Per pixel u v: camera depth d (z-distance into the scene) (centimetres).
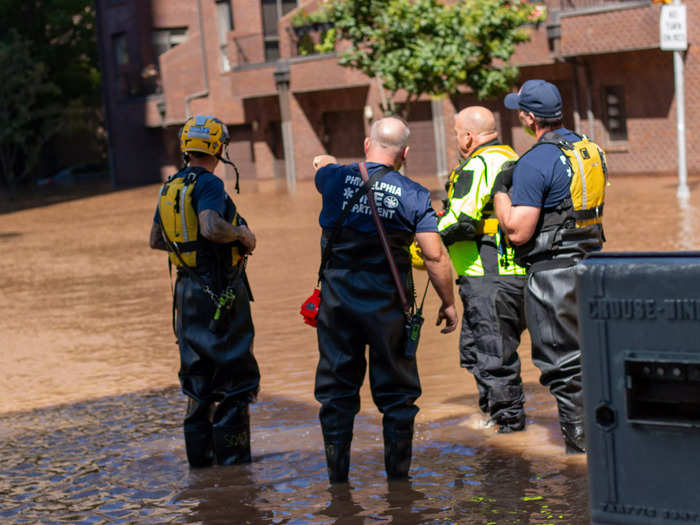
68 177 5516
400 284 445
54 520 415
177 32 4738
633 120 2705
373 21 2306
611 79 2731
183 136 502
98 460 521
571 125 2973
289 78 3675
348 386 456
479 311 531
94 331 1033
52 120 4550
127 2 4681
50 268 1691
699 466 214
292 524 387
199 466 493
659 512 220
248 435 500
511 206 487
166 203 498
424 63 2192
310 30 3612
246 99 4209
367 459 489
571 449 468
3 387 778
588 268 224
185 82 4444
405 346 449
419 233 444
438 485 430
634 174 2723
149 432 585
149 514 415
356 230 447
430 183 3017
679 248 1241
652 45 2489
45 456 538
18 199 4134
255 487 449
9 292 1420
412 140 3469
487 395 535
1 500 453
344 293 449
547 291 479
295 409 618
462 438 514
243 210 2566
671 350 215
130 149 4819
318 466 482
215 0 4250
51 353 923
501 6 2256
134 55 4722
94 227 2525
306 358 784
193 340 495
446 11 2222
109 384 756
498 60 2847
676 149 2614
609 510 226
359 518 388
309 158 3816
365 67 2341
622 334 221
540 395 604
